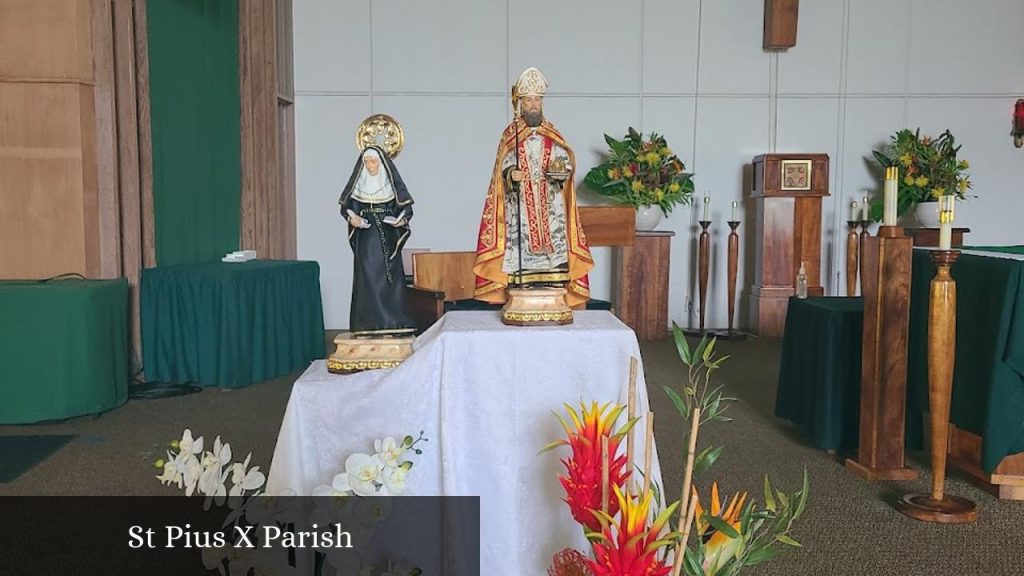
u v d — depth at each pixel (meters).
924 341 3.99
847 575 2.78
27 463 3.98
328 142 8.73
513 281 2.75
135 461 4.03
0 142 5.30
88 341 4.82
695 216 8.89
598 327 2.51
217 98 6.97
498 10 8.70
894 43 8.77
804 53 8.77
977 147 8.84
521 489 2.45
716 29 8.76
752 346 7.76
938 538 3.12
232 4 7.24
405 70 8.71
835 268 8.91
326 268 8.82
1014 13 8.72
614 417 1.61
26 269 5.38
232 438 4.48
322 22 8.66
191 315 5.67
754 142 8.84
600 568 1.40
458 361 2.42
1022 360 3.32
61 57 5.27
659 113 8.82
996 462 3.42
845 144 8.84
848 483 3.79
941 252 3.32
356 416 2.41
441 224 8.84
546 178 2.76
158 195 5.99
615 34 8.75
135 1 5.71
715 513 1.53
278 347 6.25
